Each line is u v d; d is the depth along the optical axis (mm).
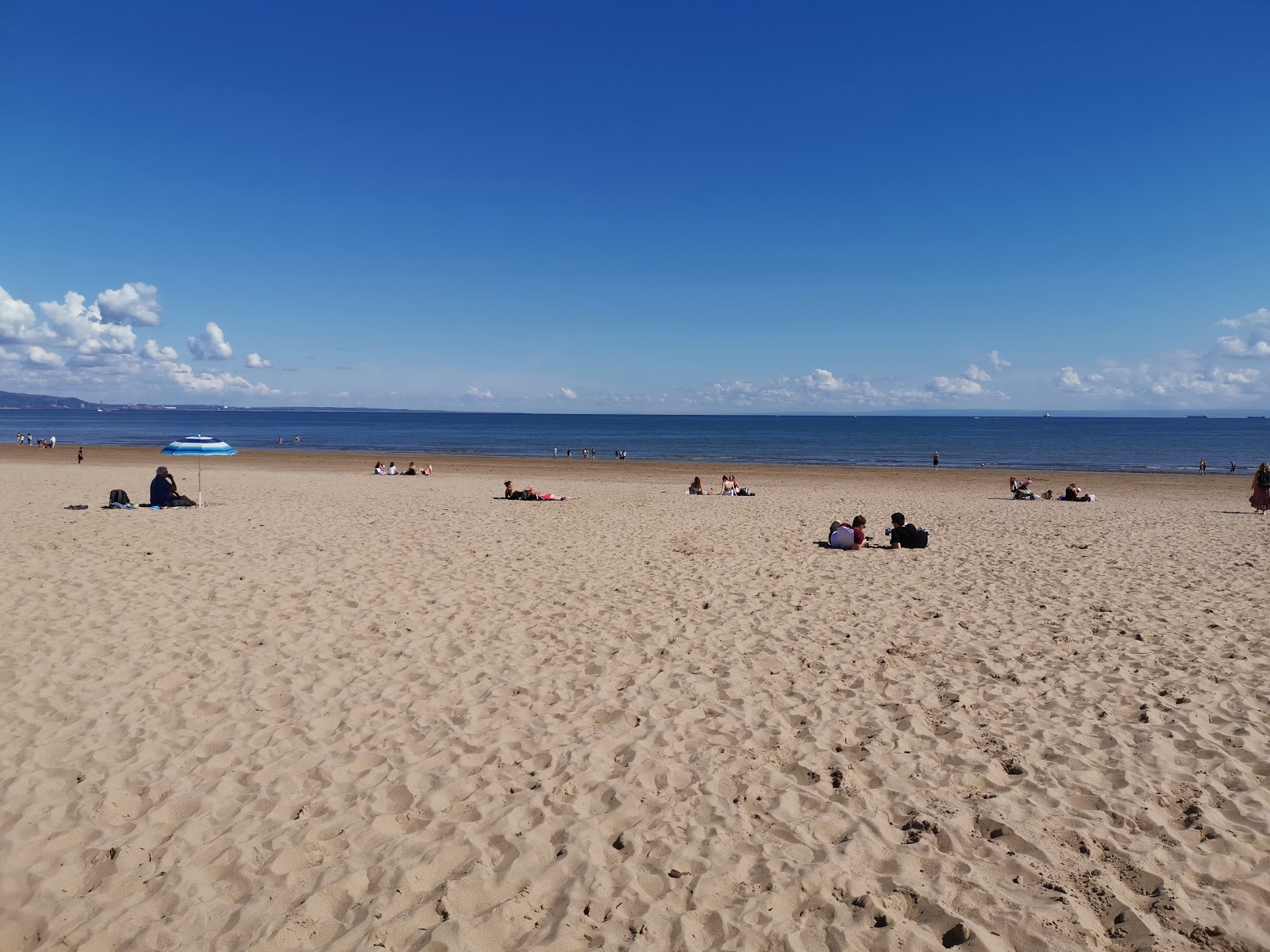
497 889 3461
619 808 4195
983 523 16625
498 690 6016
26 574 9648
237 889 3447
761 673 6469
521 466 45188
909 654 6941
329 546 12305
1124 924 3189
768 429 141125
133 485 23281
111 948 3047
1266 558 11828
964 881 3506
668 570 10789
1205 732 5156
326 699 5770
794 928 3209
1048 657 6863
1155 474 40031
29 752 4762
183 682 6035
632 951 3062
